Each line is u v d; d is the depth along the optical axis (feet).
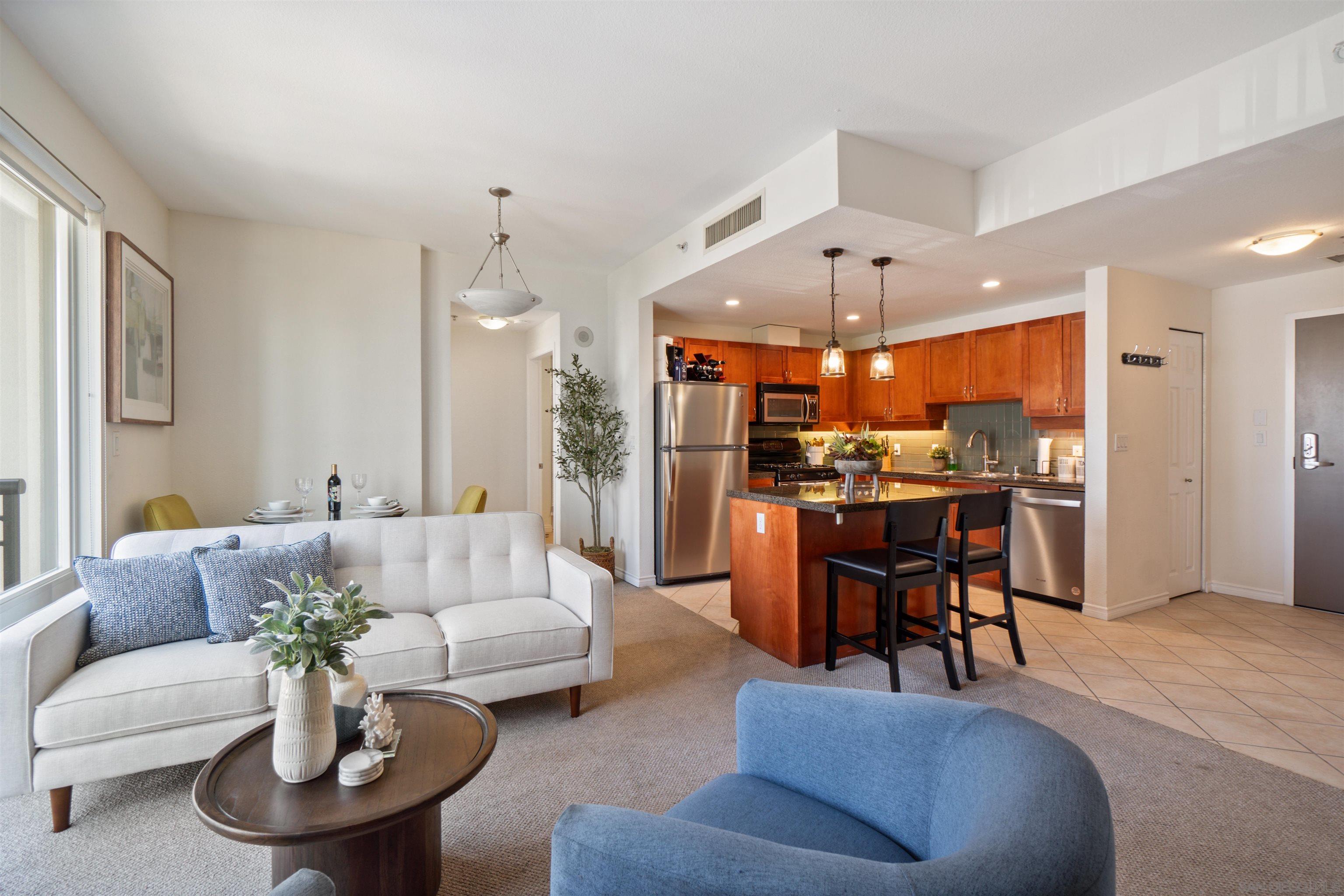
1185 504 14.37
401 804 4.17
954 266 12.58
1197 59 7.42
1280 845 5.69
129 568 6.98
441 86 8.04
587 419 15.96
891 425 20.42
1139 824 6.01
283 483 13.26
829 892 2.11
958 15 6.67
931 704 3.75
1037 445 16.67
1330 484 13.06
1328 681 9.43
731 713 8.49
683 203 11.94
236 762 4.71
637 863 2.41
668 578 15.92
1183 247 11.25
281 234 13.25
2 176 7.30
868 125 8.98
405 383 14.39
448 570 9.23
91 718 5.76
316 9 6.61
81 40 7.13
